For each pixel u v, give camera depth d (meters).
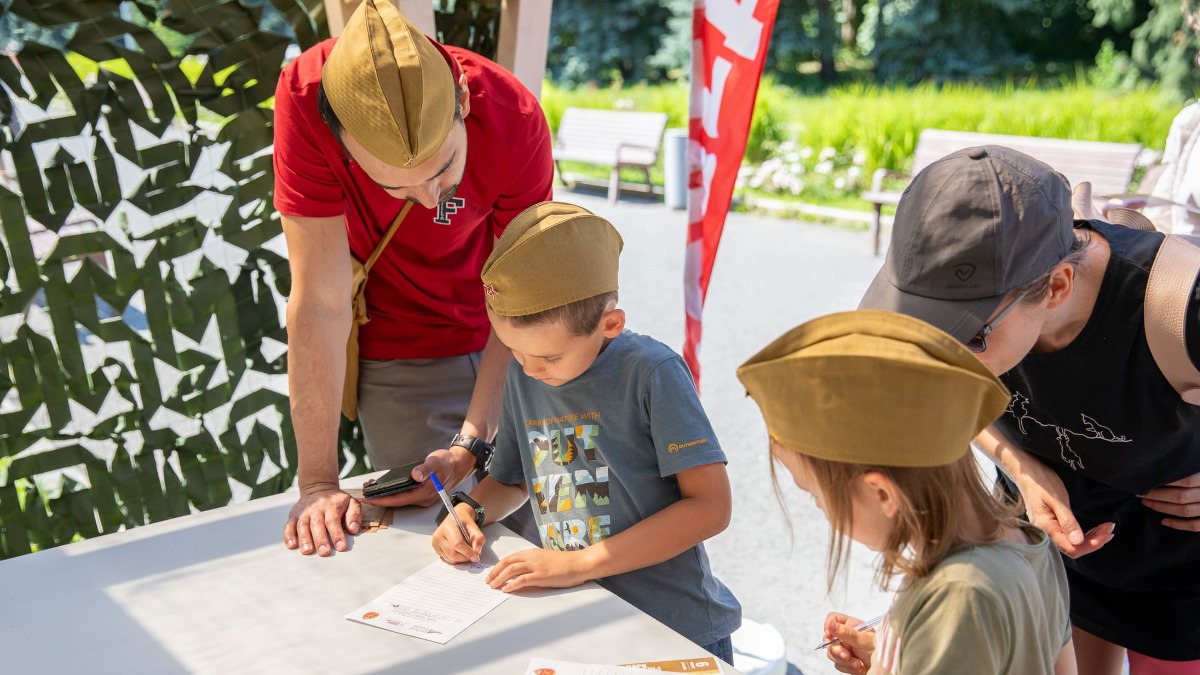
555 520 1.77
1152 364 1.46
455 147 1.72
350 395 2.38
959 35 18.33
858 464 1.12
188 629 1.52
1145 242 1.47
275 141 1.95
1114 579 1.82
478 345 2.40
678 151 9.58
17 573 1.72
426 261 2.22
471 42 2.65
